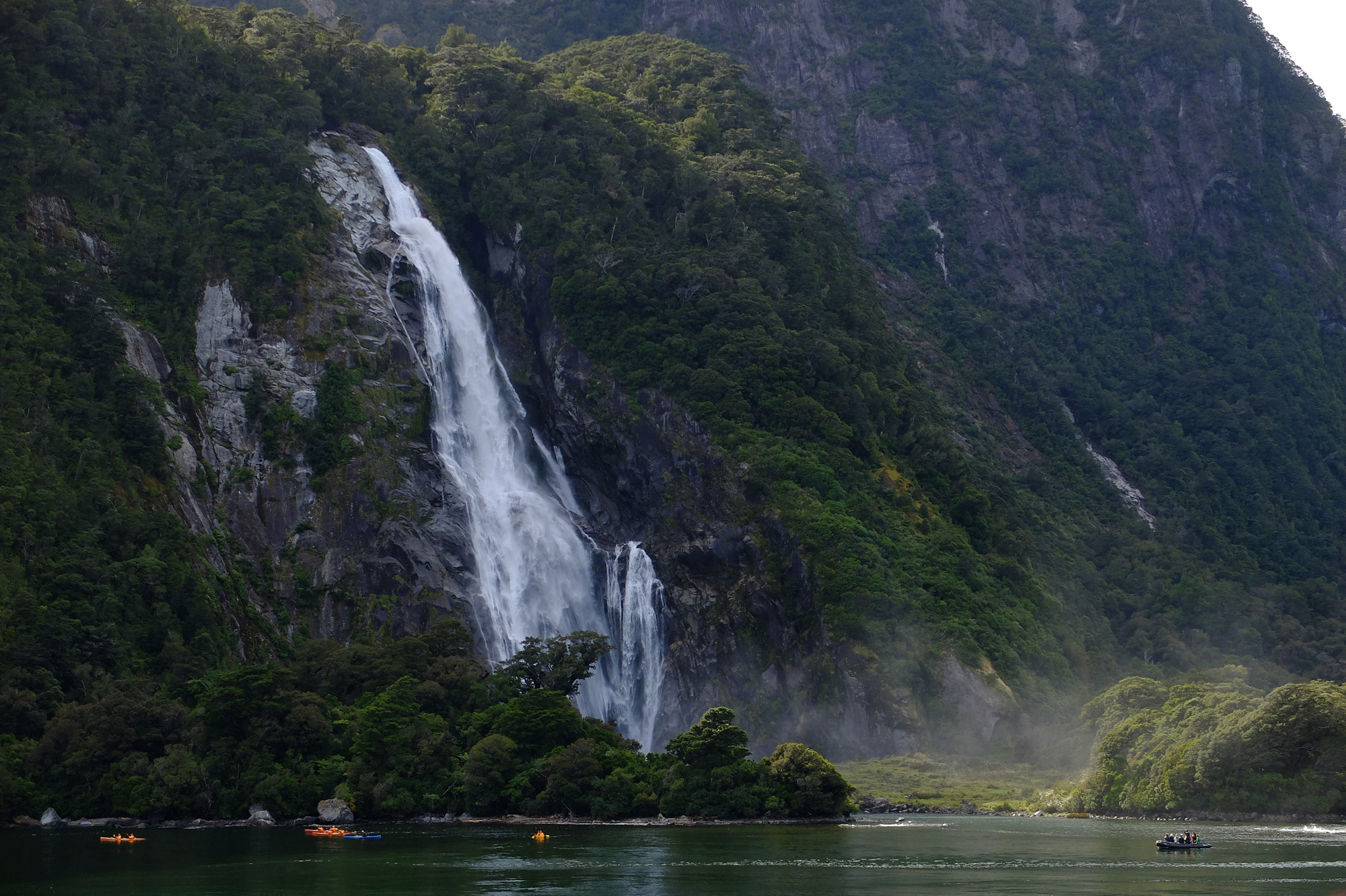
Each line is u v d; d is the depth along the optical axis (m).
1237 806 99.44
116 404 125.56
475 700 109.19
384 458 139.25
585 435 155.88
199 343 138.88
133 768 95.75
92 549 112.75
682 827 94.06
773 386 154.75
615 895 64.31
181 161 147.88
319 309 143.88
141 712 99.19
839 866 74.06
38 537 110.94
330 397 139.25
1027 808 109.56
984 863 75.44
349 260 151.38
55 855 77.69
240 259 142.38
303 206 150.00
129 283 137.62
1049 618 153.88
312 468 135.62
